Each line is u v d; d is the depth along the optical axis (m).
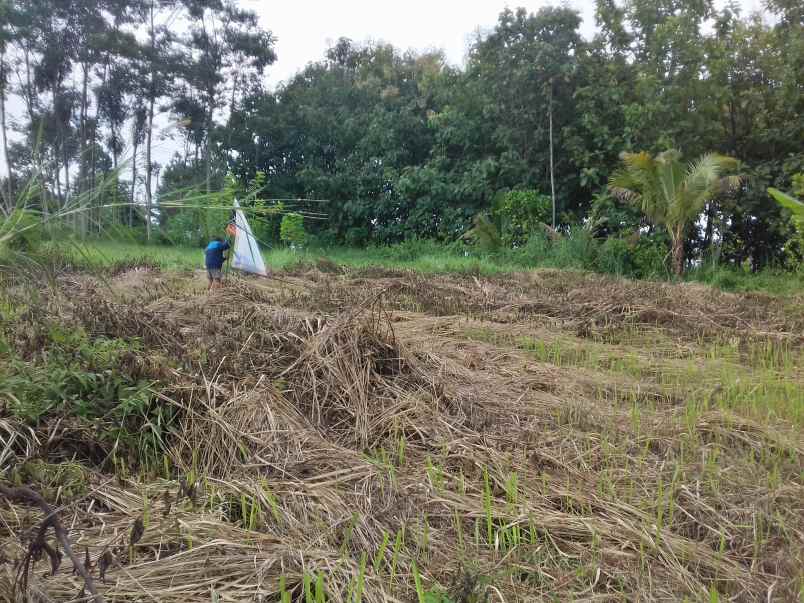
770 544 2.73
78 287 7.67
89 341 4.26
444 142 26.27
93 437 3.17
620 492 3.17
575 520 2.76
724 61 20.03
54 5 24.59
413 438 3.71
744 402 4.59
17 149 3.09
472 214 24.11
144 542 2.43
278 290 9.76
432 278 12.59
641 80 20.31
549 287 11.80
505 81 22.86
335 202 29.28
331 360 4.15
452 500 2.91
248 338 4.57
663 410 4.52
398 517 2.71
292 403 3.83
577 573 2.40
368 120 29.84
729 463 3.50
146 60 27.53
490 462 3.35
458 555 2.48
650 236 19.23
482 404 4.25
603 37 22.83
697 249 22.23
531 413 4.23
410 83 33.03
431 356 5.00
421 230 25.84
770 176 19.75
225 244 8.89
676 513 2.96
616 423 4.12
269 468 3.15
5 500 2.61
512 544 2.59
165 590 2.12
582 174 21.22
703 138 20.78
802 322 8.37
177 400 3.60
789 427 4.16
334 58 35.19
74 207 3.08
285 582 2.18
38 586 2.04
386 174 27.02
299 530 2.56
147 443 3.31
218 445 3.31
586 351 6.32
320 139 31.72
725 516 2.94
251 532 2.49
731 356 6.39
